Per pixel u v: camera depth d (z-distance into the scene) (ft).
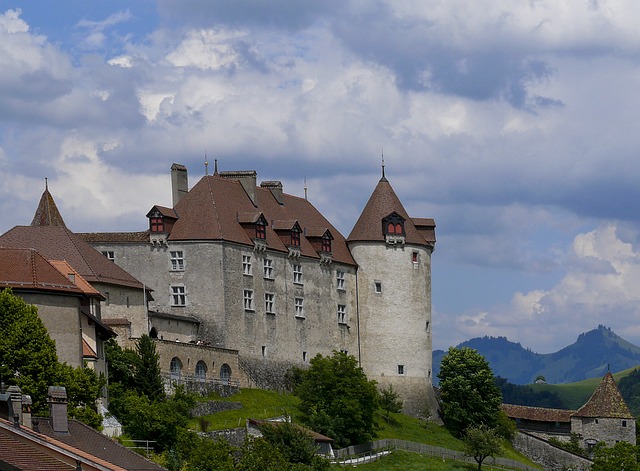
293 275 620.90
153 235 588.50
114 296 534.37
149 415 431.84
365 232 651.66
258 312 599.98
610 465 606.96
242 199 618.44
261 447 437.99
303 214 650.84
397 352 645.10
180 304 586.86
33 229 536.83
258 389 586.45
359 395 566.36
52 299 424.87
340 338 640.58
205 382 554.05
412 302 651.25
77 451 282.56
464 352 650.43
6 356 387.55
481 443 583.58
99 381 423.64
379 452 565.94
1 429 276.82
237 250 593.83
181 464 413.59
